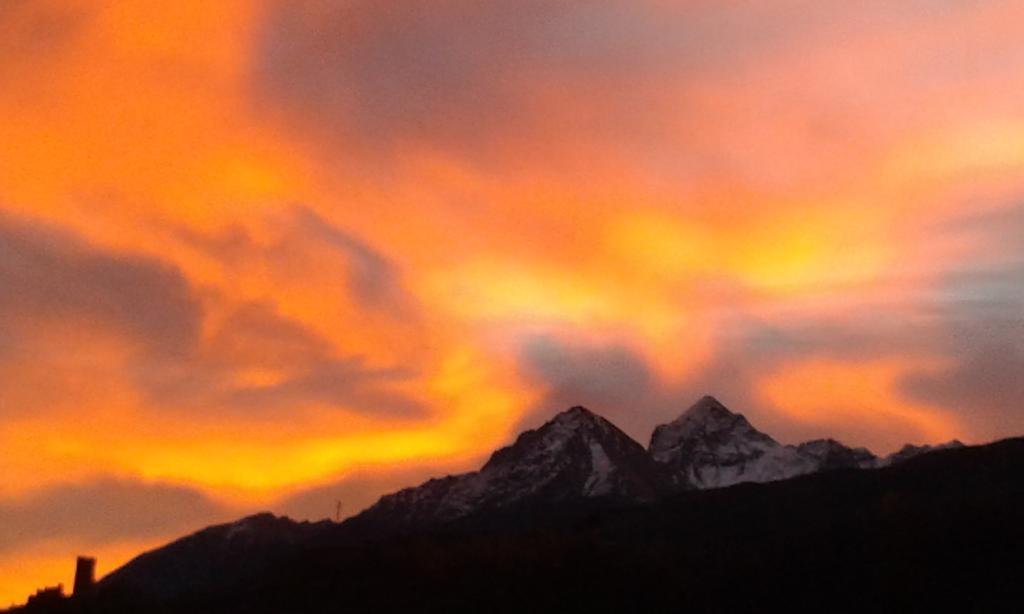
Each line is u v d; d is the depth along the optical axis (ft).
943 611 247.29
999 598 245.24
